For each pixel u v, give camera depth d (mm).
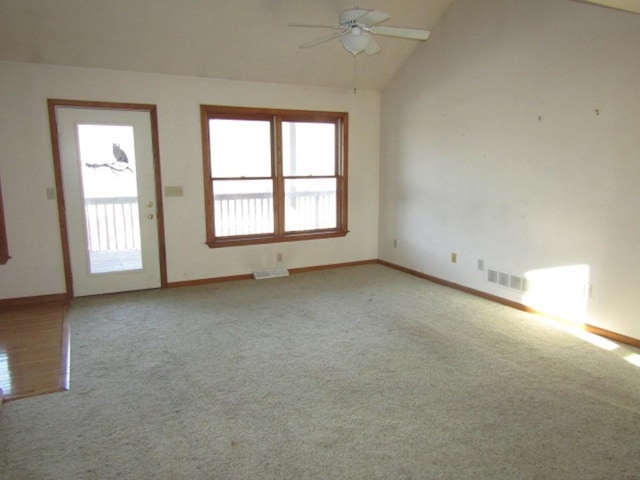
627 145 3299
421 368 3090
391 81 5711
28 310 4316
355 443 2270
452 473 2051
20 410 2578
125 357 3283
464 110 4676
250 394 2756
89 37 4086
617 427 2391
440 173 5078
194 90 4887
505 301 4434
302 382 2902
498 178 4367
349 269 5949
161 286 5055
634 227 3314
